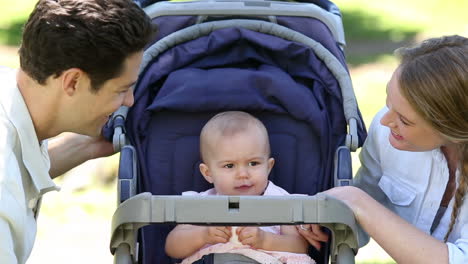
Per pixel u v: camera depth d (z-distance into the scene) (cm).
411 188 898
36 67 730
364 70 2075
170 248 890
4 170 704
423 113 773
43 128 775
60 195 1512
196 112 961
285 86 952
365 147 959
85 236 1389
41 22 714
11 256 689
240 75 960
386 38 2370
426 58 780
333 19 1017
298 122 962
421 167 883
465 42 796
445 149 863
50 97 749
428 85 763
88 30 712
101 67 729
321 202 722
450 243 787
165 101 940
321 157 960
